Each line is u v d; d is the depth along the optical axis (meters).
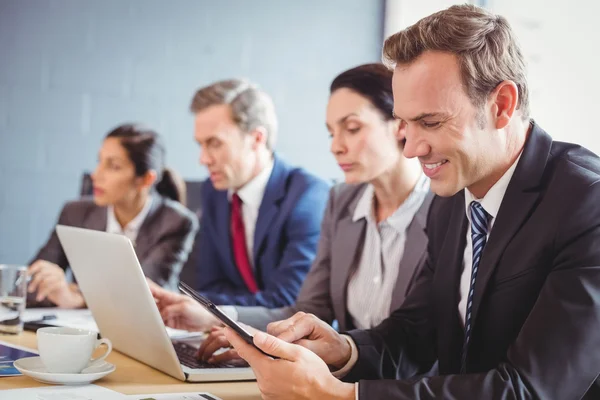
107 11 3.51
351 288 1.89
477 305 1.29
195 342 1.66
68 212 2.81
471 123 1.22
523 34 3.04
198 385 1.32
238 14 3.65
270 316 1.88
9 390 1.20
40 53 3.43
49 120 3.46
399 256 1.84
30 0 3.41
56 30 3.45
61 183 3.48
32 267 2.19
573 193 1.21
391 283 1.83
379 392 1.11
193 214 2.81
